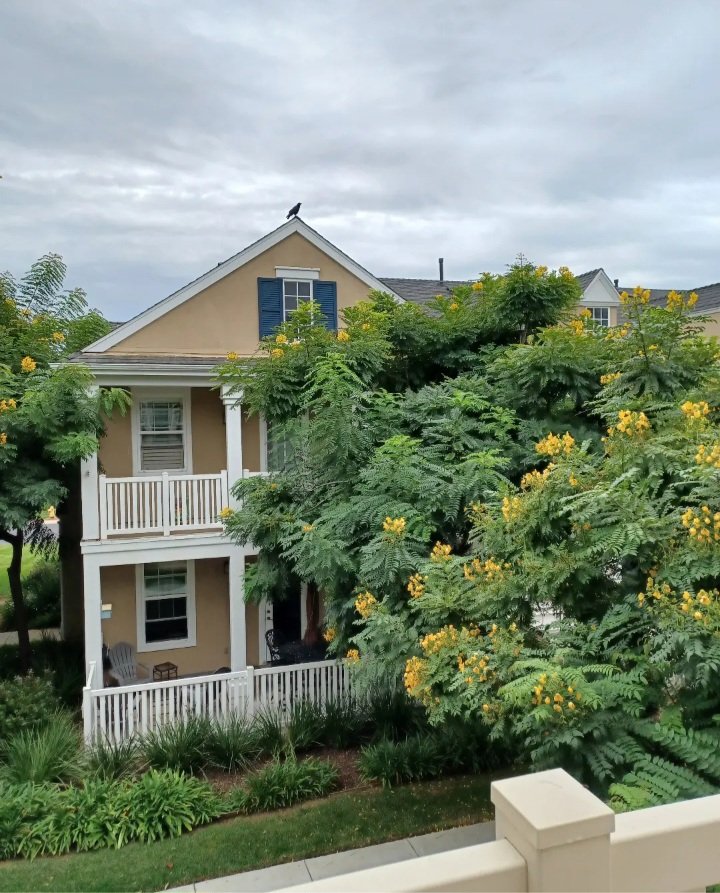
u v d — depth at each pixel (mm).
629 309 6438
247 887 5172
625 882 1354
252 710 8125
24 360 9234
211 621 11711
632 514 3781
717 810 1476
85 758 7027
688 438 4371
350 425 6664
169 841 5883
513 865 1281
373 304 9344
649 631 3650
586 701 3180
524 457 6742
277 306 12000
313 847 5703
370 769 6953
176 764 7035
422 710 7863
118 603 11234
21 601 10297
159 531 9828
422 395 7375
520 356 7055
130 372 9977
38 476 8820
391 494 6082
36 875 5340
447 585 4715
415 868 1276
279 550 7723
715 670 2918
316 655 9523
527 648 4074
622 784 2859
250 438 11695
